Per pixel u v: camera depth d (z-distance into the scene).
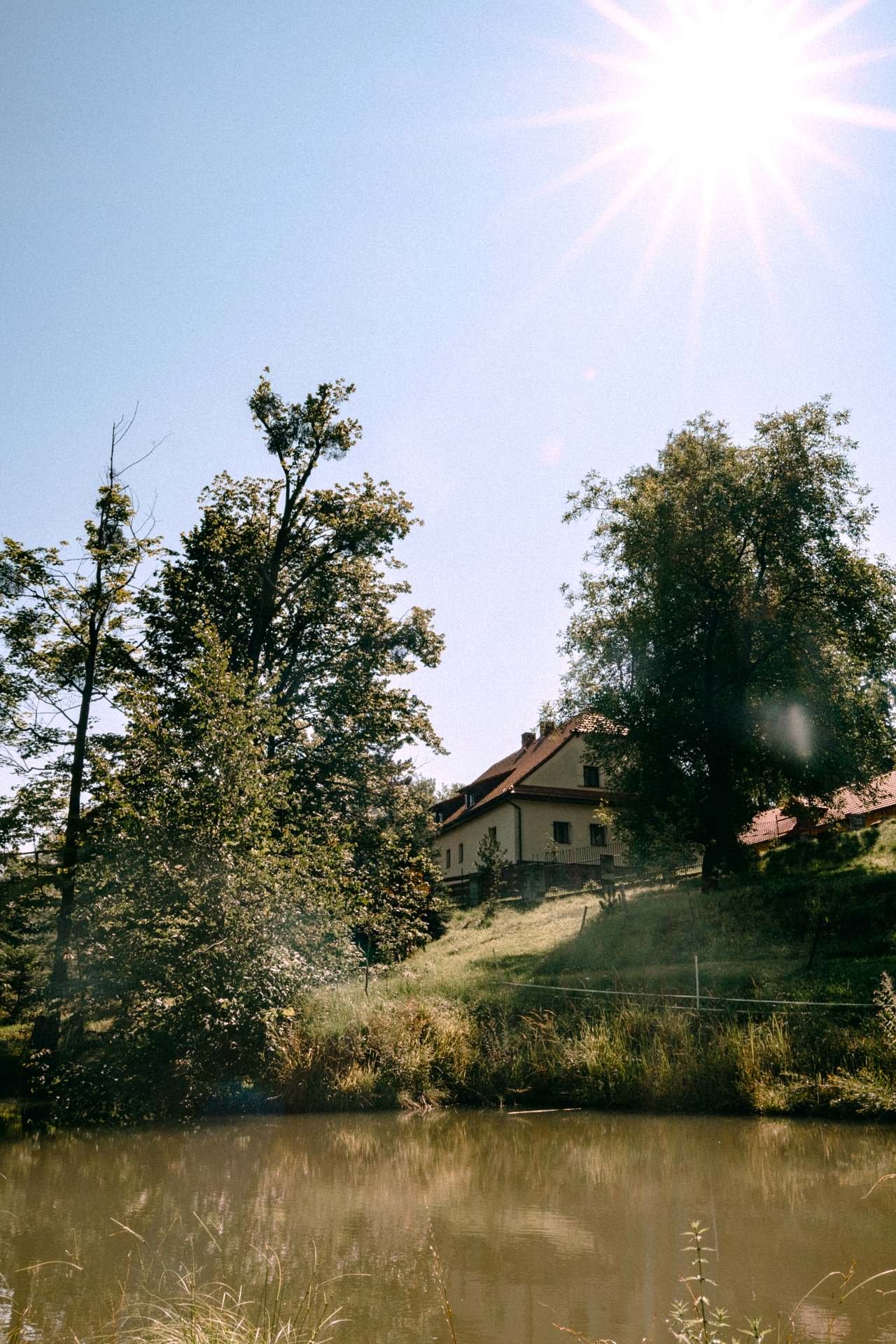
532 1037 14.82
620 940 23.45
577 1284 6.36
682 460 30.03
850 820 35.09
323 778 27.08
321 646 29.08
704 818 29.27
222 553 28.16
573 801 45.84
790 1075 12.76
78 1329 5.57
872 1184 8.99
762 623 29.55
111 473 22.06
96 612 21.05
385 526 29.03
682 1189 8.92
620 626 30.83
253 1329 5.29
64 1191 9.27
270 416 28.00
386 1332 5.52
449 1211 8.33
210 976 14.55
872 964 16.67
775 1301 5.95
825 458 29.33
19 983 18.70
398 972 20.97
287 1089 13.89
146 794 17.31
